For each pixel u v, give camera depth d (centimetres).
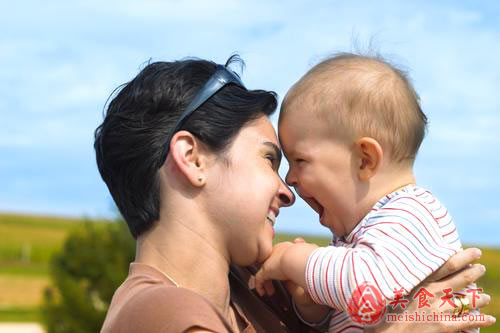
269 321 264
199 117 237
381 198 265
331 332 272
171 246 236
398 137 268
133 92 242
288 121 279
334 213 274
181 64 245
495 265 4962
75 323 1162
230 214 238
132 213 242
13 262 5975
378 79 271
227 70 251
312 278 247
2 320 2336
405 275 237
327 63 284
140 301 210
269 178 244
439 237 251
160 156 236
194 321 199
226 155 239
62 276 1177
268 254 254
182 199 238
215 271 239
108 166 245
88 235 1185
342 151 268
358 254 242
